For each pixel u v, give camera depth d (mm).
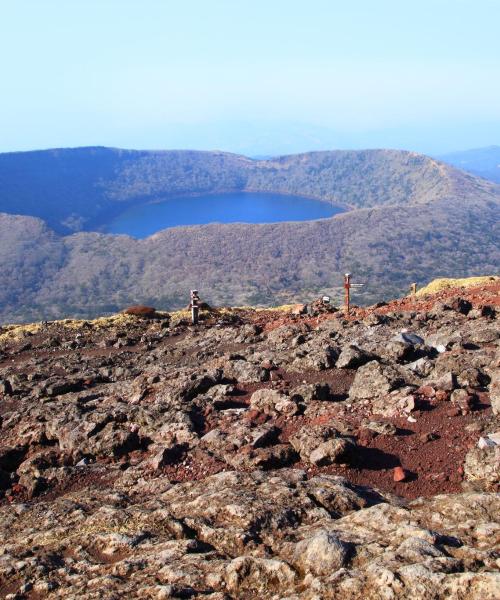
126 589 7344
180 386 15312
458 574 6414
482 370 13734
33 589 7852
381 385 13453
